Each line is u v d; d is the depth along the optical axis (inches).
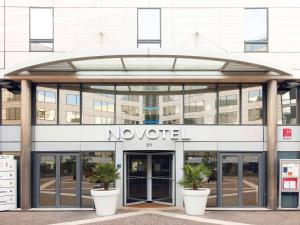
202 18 565.6
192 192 498.3
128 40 563.8
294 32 567.5
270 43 566.3
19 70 498.0
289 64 564.1
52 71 539.2
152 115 580.1
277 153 565.3
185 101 580.4
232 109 576.7
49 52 563.2
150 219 470.9
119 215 498.0
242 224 443.8
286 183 543.8
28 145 548.4
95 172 512.4
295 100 583.8
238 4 568.1
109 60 494.9
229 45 564.4
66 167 565.3
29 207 547.2
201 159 569.0
